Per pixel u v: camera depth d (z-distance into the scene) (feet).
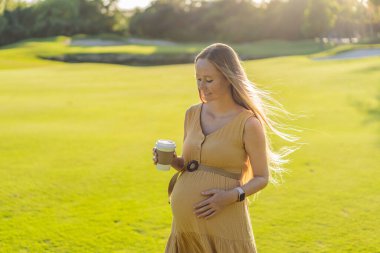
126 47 184.85
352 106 42.01
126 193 20.58
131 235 16.08
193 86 61.11
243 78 9.36
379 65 68.69
